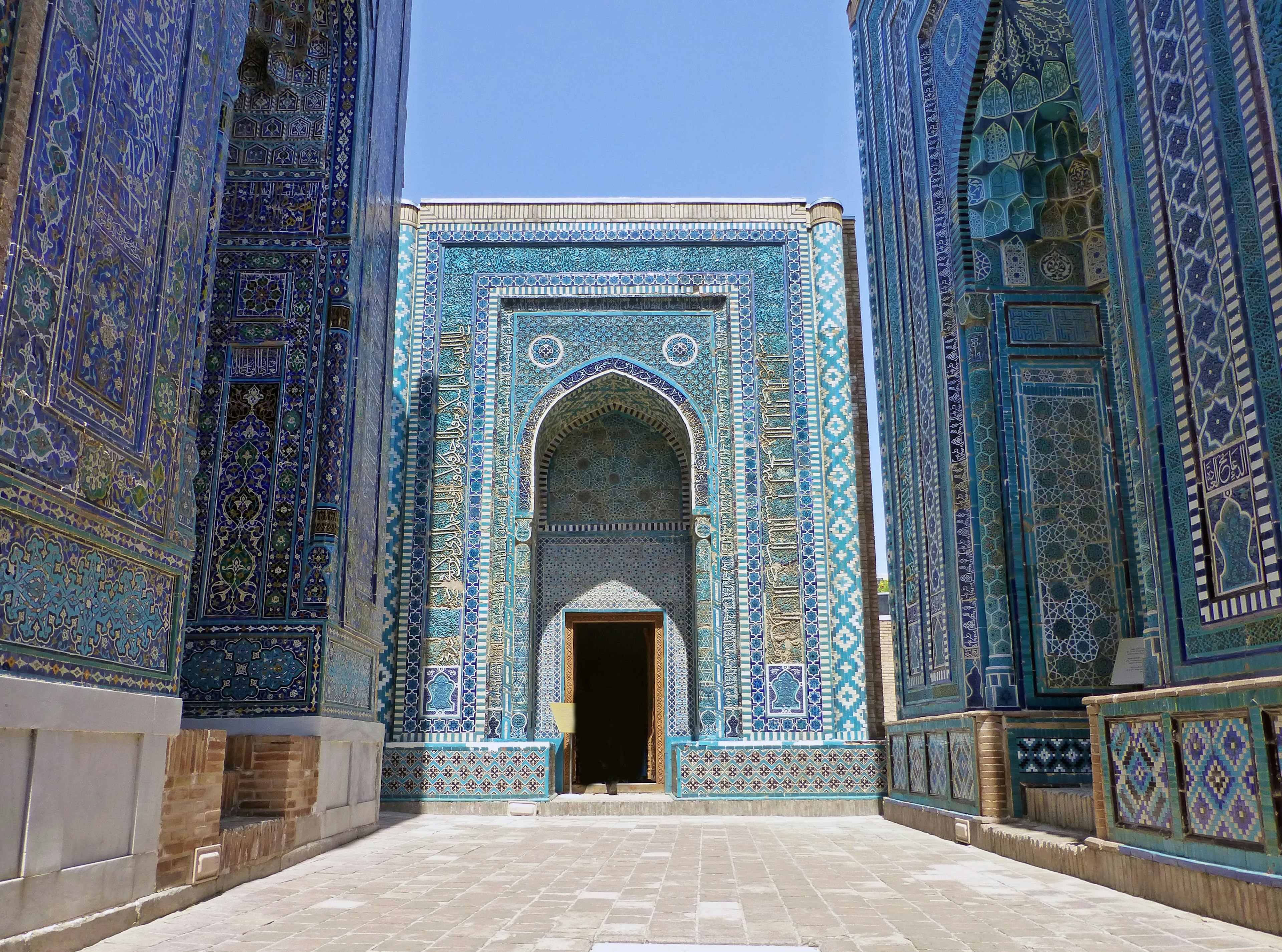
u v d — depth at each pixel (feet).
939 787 18.75
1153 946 7.94
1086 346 18.35
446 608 25.23
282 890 11.04
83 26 8.29
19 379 7.30
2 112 7.28
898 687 21.98
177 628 9.82
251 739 13.50
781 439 26.27
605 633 40.22
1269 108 9.00
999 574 17.38
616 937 8.36
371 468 18.79
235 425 16.26
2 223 7.15
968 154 18.79
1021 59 18.10
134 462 9.00
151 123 9.51
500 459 26.35
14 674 7.14
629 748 39.40
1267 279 8.95
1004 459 17.85
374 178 18.92
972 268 18.58
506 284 27.27
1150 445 10.75
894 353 21.72
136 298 9.14
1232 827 8.88
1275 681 8.23
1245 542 9.10
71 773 7.84
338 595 16.03
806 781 23.62
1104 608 17.33
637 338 27.25
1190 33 10.21
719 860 14.05
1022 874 12.55
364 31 18.22
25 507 7.29
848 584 25.23
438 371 26.61
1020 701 16.79
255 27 17.25
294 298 16.85
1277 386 8.78
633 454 28.27
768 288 27.30
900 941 8.24
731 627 25.45
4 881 6.98
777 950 7.84
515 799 23.24
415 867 13.12
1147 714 10.43
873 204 23.26
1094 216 18.52
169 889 9.55
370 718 18.70
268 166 17.37
